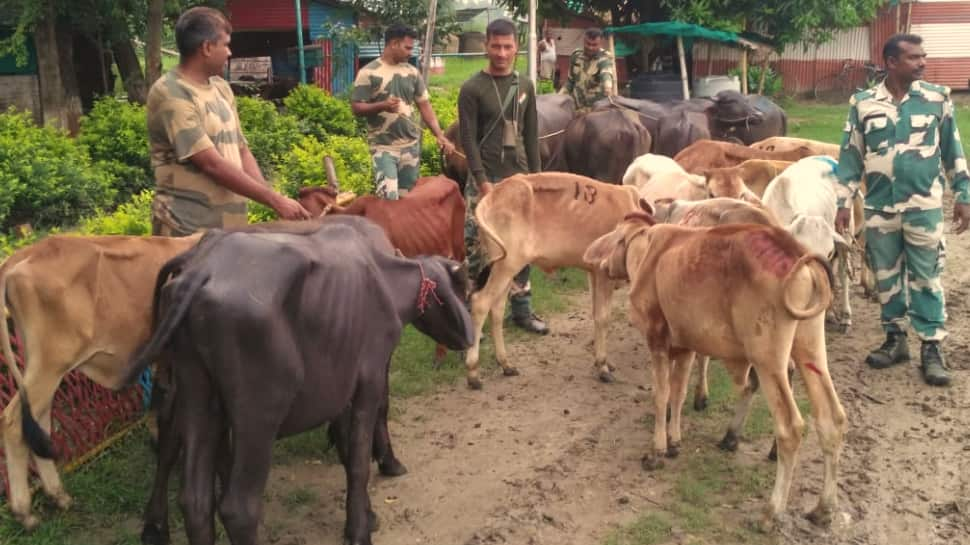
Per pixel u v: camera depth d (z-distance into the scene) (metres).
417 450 5.46
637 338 7.49
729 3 21.66
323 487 4.98
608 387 6.45
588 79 11.73
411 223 5.98
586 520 4.64
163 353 3.59
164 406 3.93
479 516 4.69
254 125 14.00
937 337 6.36
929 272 6.34
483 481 5.07
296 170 9.77
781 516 4.55
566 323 7.86
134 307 4.34
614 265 5.49
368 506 4.36
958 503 4.78
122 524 4.51
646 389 6.42
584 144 9.91
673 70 24.02
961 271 9.20
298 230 3.96
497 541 4.43
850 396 6.18
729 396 6.19
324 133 14.80
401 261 4.30
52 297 4.11
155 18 14.42
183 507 3.43
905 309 6.62
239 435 3.43
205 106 4.73
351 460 4.07
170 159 4.79
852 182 6.54
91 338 4.25
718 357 4.74
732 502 4.81
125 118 12.23
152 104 4.66
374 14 24.20
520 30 26.84
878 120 6.31
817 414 4.53
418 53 26.39
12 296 4.09
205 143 4.61
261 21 24.36
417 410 6.06
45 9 14.74
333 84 24.44
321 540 4.45
